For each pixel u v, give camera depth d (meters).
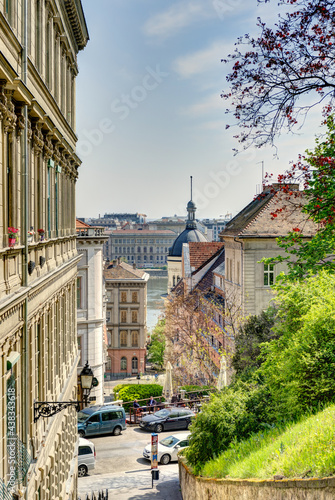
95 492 26.36
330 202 16.08
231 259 44.47
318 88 12.56
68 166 22.70
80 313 45.00
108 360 82.25
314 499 9.36
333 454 10.16
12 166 11.85
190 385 45.09
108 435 37.16
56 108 18.41
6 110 10.84
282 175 15.61
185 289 59.41
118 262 89.00
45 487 15.28
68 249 23.09
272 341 18.89
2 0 10.92
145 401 46.72
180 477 25.34
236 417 18.42
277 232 39.09
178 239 94.50
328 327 15.71
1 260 10.78
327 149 15.87
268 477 11.65
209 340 49.47
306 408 15.76
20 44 12.30
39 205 15.87
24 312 12.48
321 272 19.56
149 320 136.88
